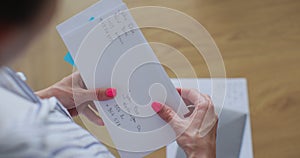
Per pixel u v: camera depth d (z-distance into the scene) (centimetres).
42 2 36
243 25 80
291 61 79
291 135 77
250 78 79
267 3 80
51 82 77
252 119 77
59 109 55
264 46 79
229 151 76
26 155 42
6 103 44
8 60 40
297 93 78
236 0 81
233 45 79
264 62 79
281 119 77
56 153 44
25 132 43
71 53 61
